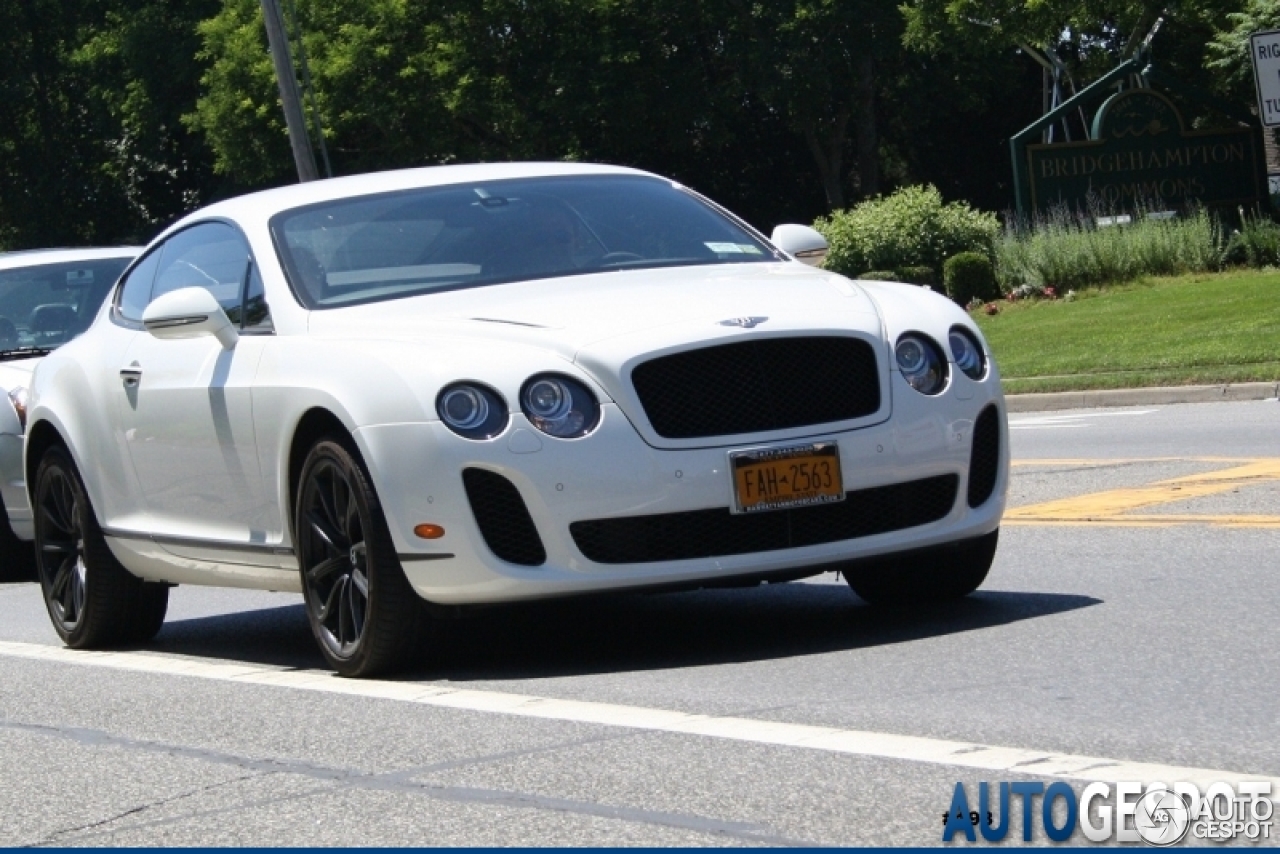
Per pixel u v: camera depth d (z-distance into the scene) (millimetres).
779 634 15344
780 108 112688
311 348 14852
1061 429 34469
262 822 10328
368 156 115312
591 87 106875
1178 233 61688
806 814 9531
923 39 94812
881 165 124938
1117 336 47219
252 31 111000
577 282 15516
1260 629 13828
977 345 15180
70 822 10789
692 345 13758
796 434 13859
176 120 130000
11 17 139000
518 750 11523
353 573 14414
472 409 13602
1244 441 28672
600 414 13594
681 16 109062
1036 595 16234
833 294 15000
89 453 17781
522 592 13508
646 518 13633
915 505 14445
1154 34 91125
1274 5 70188
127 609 18000
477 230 16375
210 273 17016
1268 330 43906
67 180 140875
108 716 14023
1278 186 72562
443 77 106688
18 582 25562
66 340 26797
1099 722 11195
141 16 128625
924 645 14219
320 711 13352
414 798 10547
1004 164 120312
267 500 15289
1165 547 18219
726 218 17656
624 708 12547
